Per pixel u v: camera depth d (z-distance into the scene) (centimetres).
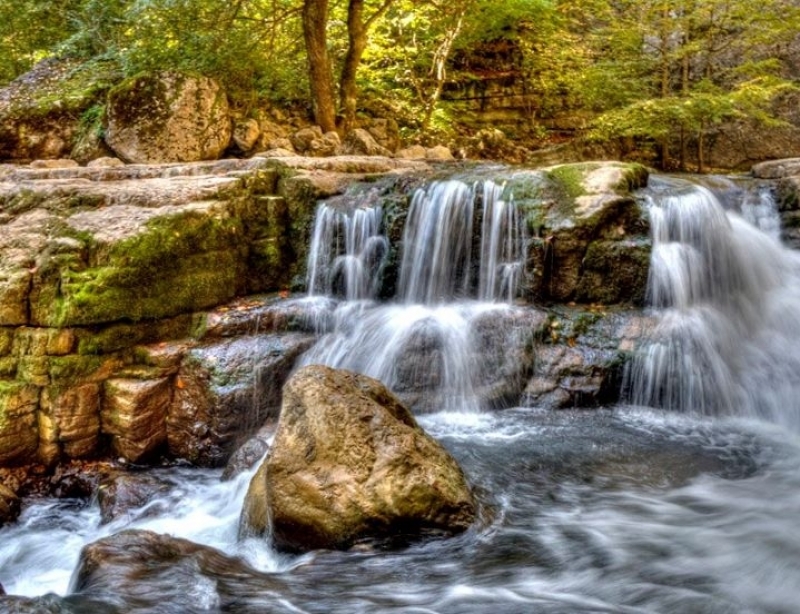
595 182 612
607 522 363
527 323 555
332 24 1278
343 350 573
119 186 620
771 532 349
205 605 281
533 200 608
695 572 313
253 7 1113
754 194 788
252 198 655
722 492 399
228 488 451
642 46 1305
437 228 652
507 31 1414
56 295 504
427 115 1265
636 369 530
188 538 392
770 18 1181
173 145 948
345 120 1111
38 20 1180
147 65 1038
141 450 509
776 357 584
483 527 352
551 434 483
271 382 539
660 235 611
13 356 502
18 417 488
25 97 1051
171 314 560
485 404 528
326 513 338
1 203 598
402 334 565
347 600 291
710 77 1272
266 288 663
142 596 282
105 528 429
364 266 670
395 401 399
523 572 316
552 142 1404
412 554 332
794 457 453
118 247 525
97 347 513
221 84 1016
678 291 584
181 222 567
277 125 1072
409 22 1324
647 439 478
